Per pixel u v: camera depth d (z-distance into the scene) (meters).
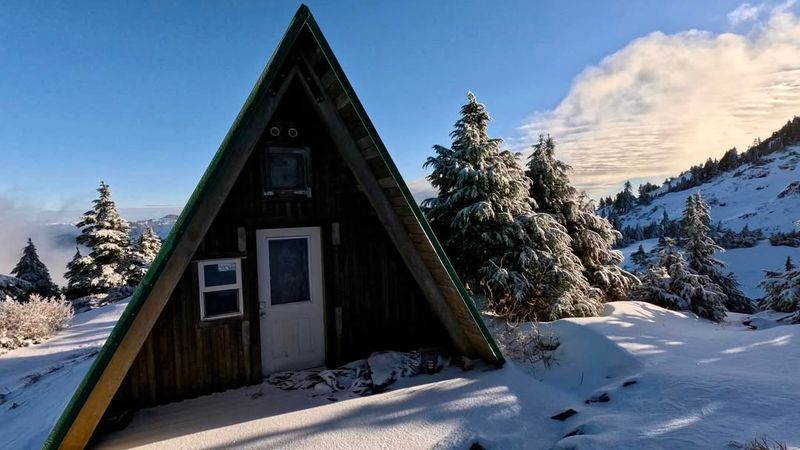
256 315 5.46
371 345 6.23
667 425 3.62
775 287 13.20
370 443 3.81
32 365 9.51
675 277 12.91
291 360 5.82
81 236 24.84
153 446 3.88
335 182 6.03
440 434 3.93
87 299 22.66
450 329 5.71
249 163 5.48
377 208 5.43
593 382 5.21
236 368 5.32
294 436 3.95
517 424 4.15
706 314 12.42
